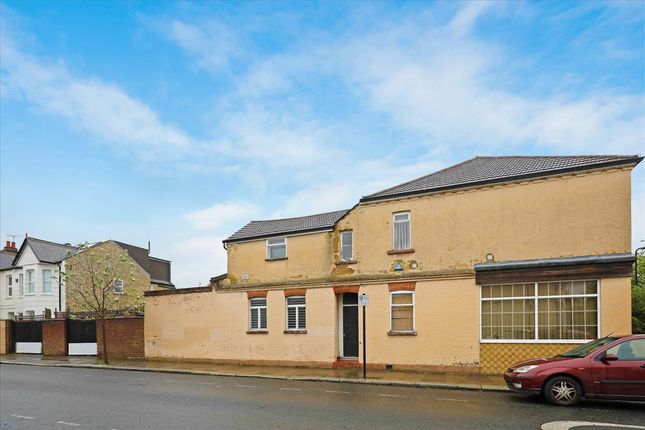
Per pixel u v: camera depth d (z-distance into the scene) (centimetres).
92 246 3238
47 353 2845
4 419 1045
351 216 2003
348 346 1980
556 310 1549
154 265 4744
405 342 1783
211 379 1720
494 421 947
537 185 1617
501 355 1611
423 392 1348
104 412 1101
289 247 2131
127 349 2522
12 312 4009
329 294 1983
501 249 1655
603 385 1066
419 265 1792
